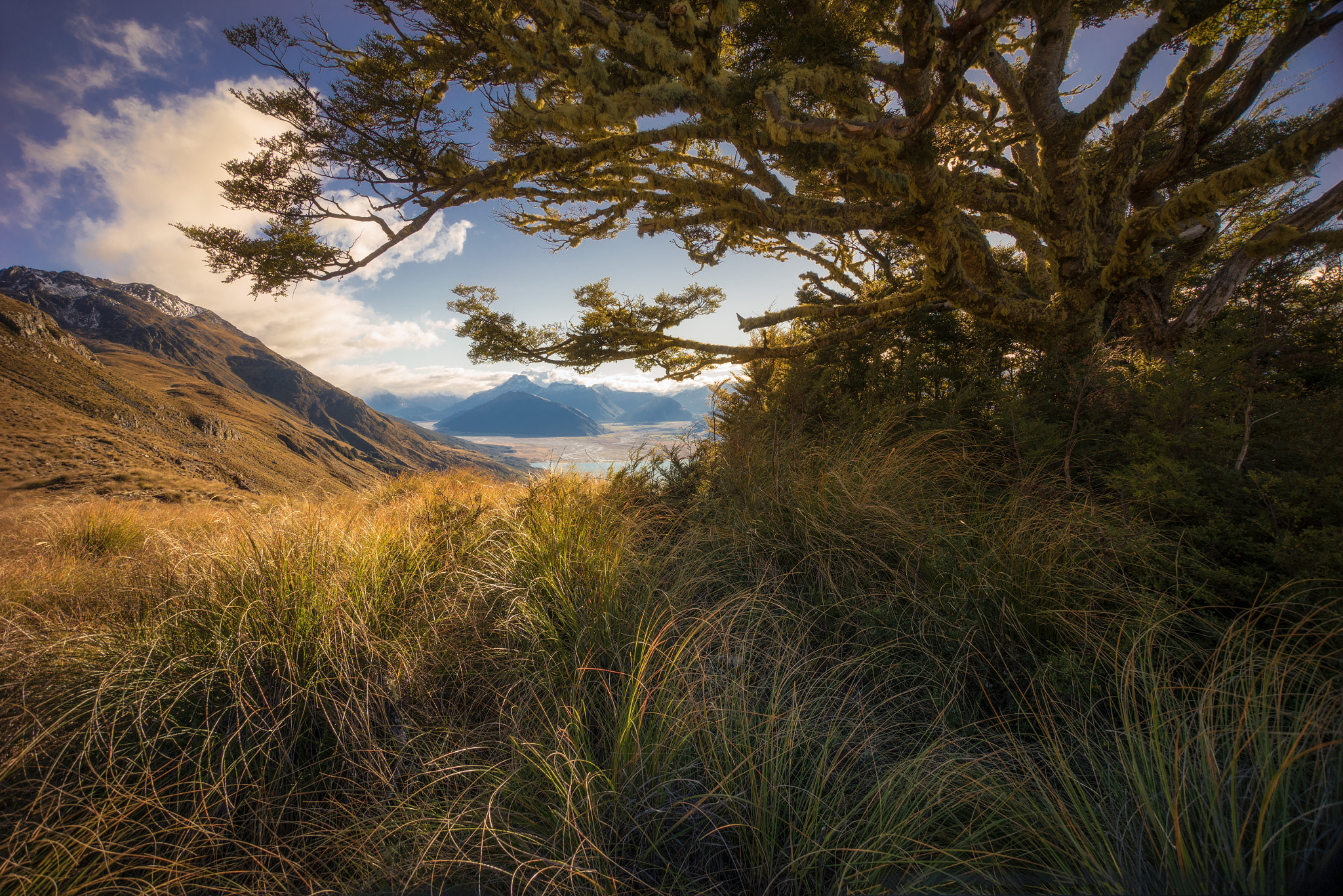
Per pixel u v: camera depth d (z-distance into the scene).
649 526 3.69
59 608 2.79
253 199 4.93
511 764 1.85
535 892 1.48
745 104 3.78
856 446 4.07
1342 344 3.49
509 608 2.53
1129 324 5.50
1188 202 3.48
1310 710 1.49
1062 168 4.24
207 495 17.27
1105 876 1.33
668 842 1.66
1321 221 4.22
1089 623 2.19
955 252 4.27
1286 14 2.85
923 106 3.08
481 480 5.08
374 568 2.67
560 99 5.20
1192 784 1.46
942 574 2.50
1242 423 2.62
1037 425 3.35
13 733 1.79
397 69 5.12
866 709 2.06
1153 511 2.64
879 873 1.49
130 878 1.55
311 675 2.07
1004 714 2.01
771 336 7.46
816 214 4.38
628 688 2.01
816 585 2.90
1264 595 2.00
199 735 1.90
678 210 6.20
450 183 4.84
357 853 1.67
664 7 4.00
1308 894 1.20
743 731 1.82
